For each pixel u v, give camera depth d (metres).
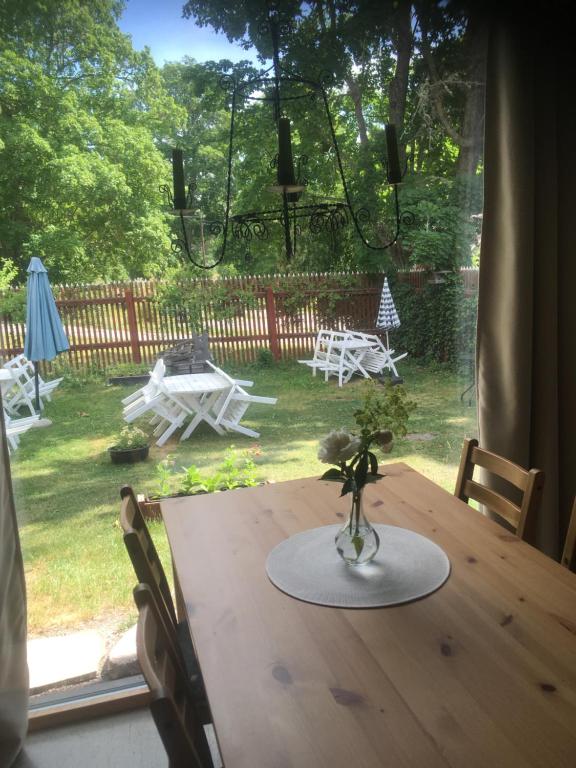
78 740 1.95
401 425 1.41
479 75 2.61
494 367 2.51
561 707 0.97
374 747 0.90
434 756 0.88
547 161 2.37
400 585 1.38
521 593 1.34
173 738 0.86
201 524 1.79
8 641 1.76
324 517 1.81
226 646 1.18
